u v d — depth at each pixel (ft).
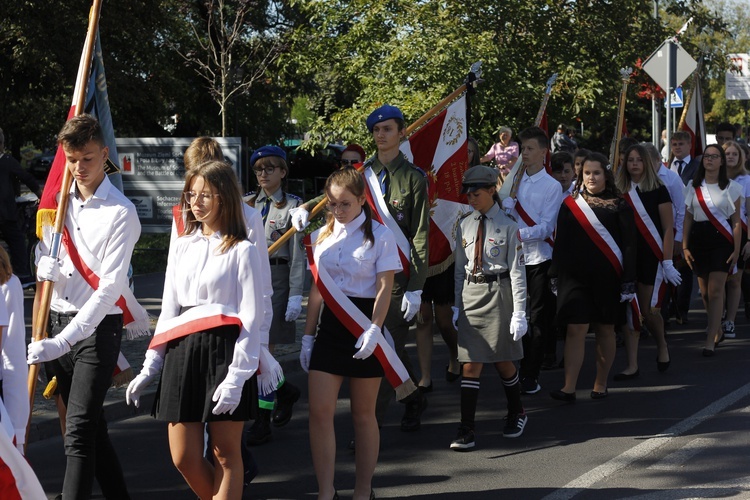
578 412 23.29
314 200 21.03
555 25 54.08
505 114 52.08
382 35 51.42
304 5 54.85
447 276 24.71
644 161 27.35
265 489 17.88
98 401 14.87
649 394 24.91
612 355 24.44
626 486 17.58
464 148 23.16
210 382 13.39
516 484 17.87
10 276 13.23
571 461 19.25
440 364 29.19
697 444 20.17
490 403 24.49
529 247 25.88
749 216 32.32
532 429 21.85
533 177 26.16
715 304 29.91
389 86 49.47
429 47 48.06
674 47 45.68
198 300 13.64
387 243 16.17
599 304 23.67
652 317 27.40
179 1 74.49
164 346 13.97
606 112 56.95
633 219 23.63
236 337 13.51
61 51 58.59
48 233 15.64
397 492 17.58
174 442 13.70
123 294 15.47
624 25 58.80
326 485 15.74
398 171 19.74
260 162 21.27
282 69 62.75
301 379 27.25
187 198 13.85
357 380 16.03
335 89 70.38
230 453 13.73
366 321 15.89
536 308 25.49
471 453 20.02
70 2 58.54
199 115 88.12
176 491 17.87
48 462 19.61
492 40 50.01
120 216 15.05
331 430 15.94
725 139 42.37
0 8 55.93
